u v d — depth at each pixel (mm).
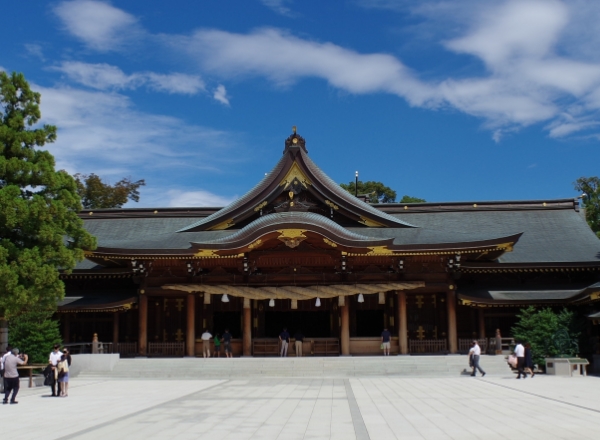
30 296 29422
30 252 29969
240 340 42688
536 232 50219
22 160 30812
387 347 40031
